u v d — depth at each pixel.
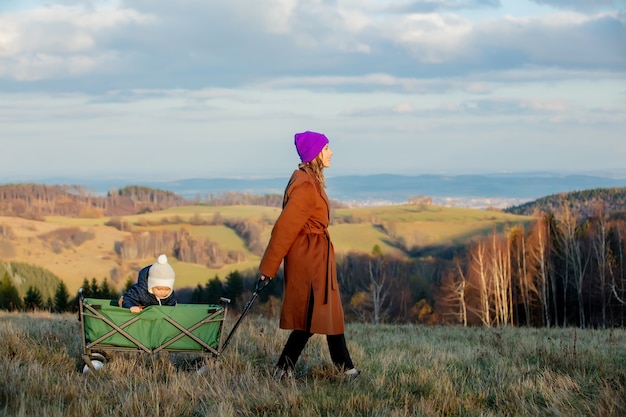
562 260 47.38
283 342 8.05
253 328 9.34
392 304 57.50
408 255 91.94
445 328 15.05
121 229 144.00
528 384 5.89
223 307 6.33
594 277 43.88
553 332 13.31
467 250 69.06
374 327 14.77
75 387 5.48
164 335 6.23
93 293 64.75
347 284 63.16
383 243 104.38
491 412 5.22
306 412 5.02
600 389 5.57
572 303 46.75
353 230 116.56
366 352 8.24
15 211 158.00
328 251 5.96
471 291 49.69
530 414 5.19
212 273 102.38
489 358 7.57
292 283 5.90
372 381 5.92
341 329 6.03
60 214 164.50
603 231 44.03
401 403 5.38
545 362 6.93
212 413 4.96
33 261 115.44
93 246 130.50
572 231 46.38
